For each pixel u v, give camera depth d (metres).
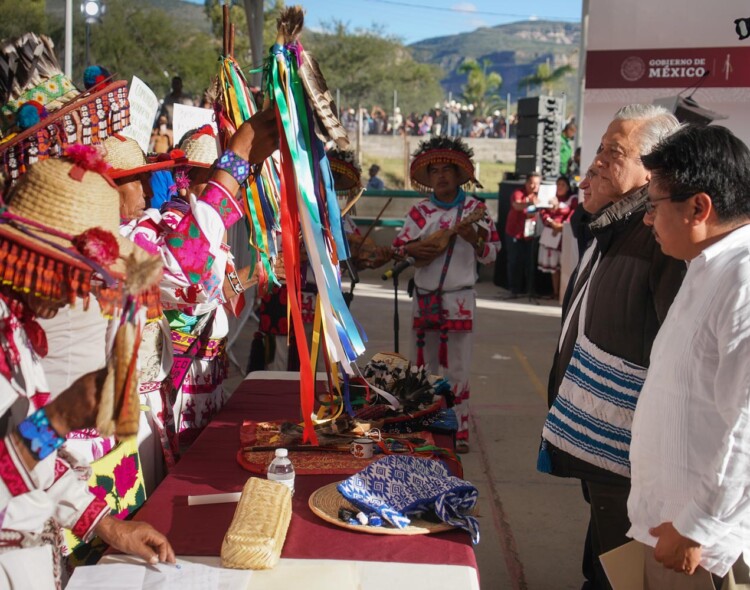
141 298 1.62
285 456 2.60
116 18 24.94
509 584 3.74
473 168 5.23
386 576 2.07
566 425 2.82
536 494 4.74
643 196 2.72
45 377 1.87
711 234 2.14
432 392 3.38
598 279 2.77
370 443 2.86
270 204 3.34
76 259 1.58
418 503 2.39
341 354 2.69
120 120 2.63
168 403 3.05
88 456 2.44
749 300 1.98
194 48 28.14
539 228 11.38
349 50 54.94
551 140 14.06
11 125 2.49
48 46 2.68
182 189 3.32
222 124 3.33
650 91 7.29
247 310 7.84
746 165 2.12
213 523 2.35
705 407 2.09
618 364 2.68
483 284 13.01
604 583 2.97
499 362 7.79
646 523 2.26
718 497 1.97
